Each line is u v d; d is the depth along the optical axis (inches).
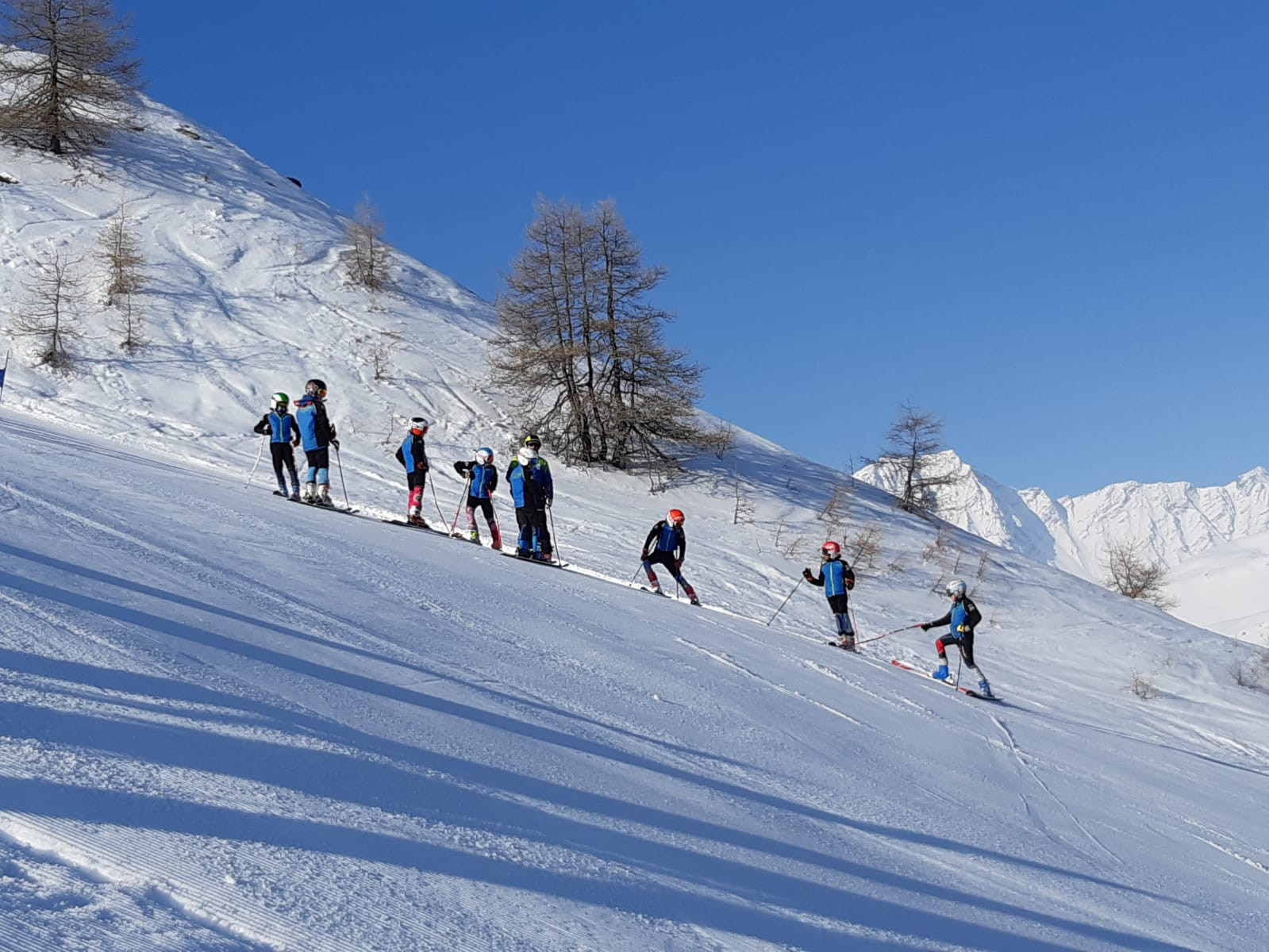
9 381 1119.6
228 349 1359.5
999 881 226.7
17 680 162.2
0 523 313.7
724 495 1336.1
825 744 335.6
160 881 107.3
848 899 173.8
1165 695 896.3
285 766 153.5
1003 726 516.7
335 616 305.4
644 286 1401.3
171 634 222.8
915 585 1146.7
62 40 1929.1
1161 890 271.9
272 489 716.0
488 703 247.4
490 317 1850.4
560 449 1369.3
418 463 702.5
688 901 146.2
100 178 1830.7
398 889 120.7
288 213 1980.8
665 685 351.9
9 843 108.2
